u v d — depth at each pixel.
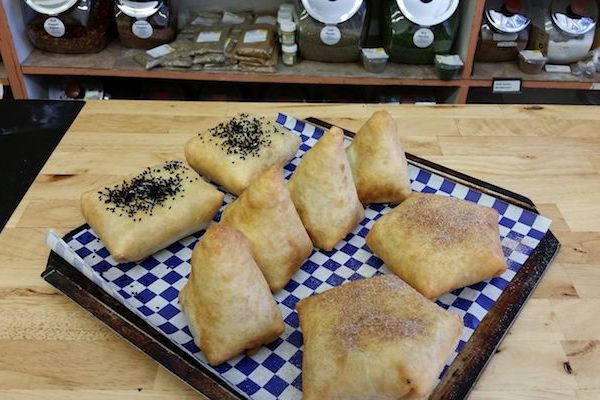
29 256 0.52
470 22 0.97
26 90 1.05
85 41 1.02
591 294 0.49
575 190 0.61
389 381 0.37
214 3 1.18
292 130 0.69
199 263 0.42
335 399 0.38
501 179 0.63
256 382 0.41
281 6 1.10
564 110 0.75
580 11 0.99
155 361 0.42
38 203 0.59
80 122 0.72
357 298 0.43
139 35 1.03
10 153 0.66
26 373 0.42
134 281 0.50
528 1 1.02
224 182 0.59
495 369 0.42
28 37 1.04
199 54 1.02
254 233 0.48
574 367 0.43
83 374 0.42
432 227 0.50
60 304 0.47
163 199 0.54
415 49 1.01
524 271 0.50
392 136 0.57
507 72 1.03
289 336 0.45
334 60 1.05
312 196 0.53
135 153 0.66
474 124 0.72
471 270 0.47
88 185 0.61
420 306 0.42
